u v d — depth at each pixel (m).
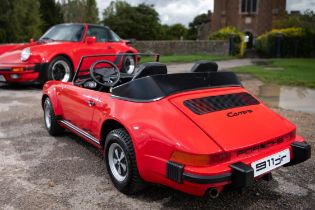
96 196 3.61
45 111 5.78
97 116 4.07
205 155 2.88
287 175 4.14
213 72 3.93
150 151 3.18
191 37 88.69
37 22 37.12
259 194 3.67
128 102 3.62
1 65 9.30
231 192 3.70
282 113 7.13
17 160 4.59
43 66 9.41
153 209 3.35
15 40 33.34
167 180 3.10
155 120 3.25
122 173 3.67
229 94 3.78
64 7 45.19
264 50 29.56
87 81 5.08
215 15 45.81
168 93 3.45
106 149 3.80
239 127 3.26
